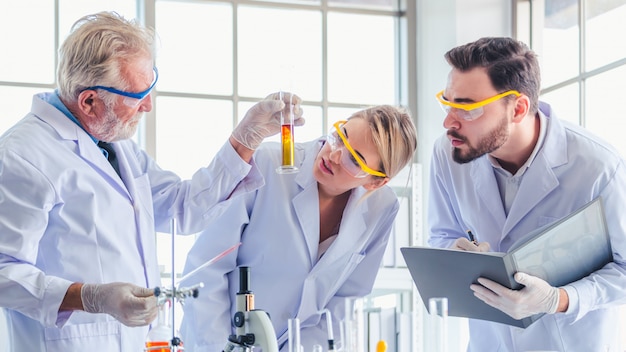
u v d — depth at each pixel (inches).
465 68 117.7
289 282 122.6
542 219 122.8
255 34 180.5
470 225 129.0
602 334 121.2
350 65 186.9
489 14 178.4
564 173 121.7
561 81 170.7
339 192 124.6
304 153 128.6
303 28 184.2
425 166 182.4
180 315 135.7
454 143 119.8
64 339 101.8
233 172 118.9
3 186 99.7
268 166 125.8
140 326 101.0
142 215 111.8
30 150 102.3
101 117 105.6
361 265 129.3
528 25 179.3
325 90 184.4
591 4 162.6
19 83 164.1
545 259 111.7
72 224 103.9
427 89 183.9
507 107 117.6
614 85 156.0
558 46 171.3
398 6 190.1
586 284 115.0
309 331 122.0
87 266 103.9
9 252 97.9
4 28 164.2
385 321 98.8
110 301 96.4
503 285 109.5
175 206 119.9
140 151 122.1
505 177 126.7
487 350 127.5
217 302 120.0
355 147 118.0
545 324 121.8
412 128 121.8
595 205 114.3
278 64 181.5
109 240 105.6
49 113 106.8
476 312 116.4
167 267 167.9
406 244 174.9
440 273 114.3
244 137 117.7
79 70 103.8
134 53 105.3
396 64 189.5
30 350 102.2
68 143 106.4
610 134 157.2
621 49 154.5
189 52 175.8
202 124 175.0
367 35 188.5
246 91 178.7
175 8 175.5
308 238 123.5
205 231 123.3
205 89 176.1
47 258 103.5
